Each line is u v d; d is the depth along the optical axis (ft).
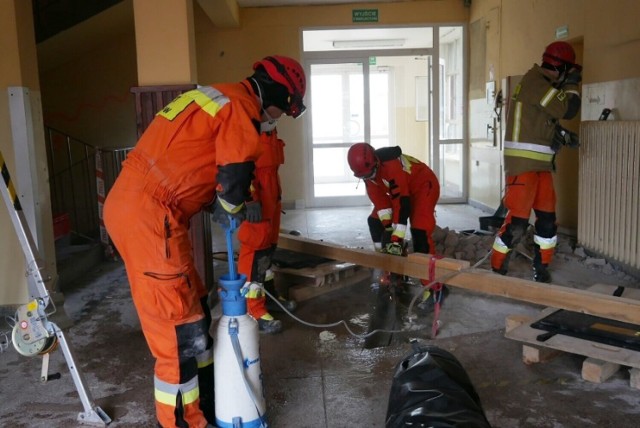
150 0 13.16
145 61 13.28
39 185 13.92
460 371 7.41
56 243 18.89
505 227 14.01
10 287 13.64
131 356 11.10
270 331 11.60
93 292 15.67
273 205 10.96
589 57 17.31
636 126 13.94
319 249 14.16
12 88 13.30
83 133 27.32
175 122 7.39
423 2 28.58
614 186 14.97
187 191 7.54
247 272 11.27
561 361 9.95
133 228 7.16
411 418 6.31
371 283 14.84
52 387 9.87
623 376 9.32
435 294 11.50
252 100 7.63
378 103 33.35
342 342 11.15
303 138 29.55
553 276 15.31
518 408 8.50
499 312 12.50
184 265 7.34
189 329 7.40
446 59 29.71
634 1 14.80
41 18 21.04
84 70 27.02
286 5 28.58
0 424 8.64
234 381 7.52
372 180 13.37
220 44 28.86
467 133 29.40
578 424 8.04
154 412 8.85
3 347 11.78
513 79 22.16
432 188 13.12
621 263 15.49
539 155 13.56
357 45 29.78
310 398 9.02
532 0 21.35
